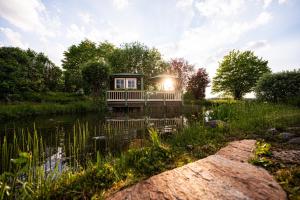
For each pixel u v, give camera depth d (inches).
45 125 301.4
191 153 120.3
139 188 70.2
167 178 75.9
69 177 90.7
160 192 65.2
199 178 73.3
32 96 662.5
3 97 581.9
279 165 83.4
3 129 263.3
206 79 981.2
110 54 958.4
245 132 159.0
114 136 207.8
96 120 363.9
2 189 63.0
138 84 674.2
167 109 477.1
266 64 1122.7
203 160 94.3
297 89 333.4
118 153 147.6
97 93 668.1
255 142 125.9
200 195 60.9
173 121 322.3
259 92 390.6
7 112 396.2
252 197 58.3
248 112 232.8
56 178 91.4
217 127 182.1
